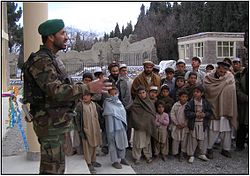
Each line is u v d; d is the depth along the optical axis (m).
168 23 36.88
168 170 4.66
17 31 25.62
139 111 4.94
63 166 2.37
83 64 29.61
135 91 5.34
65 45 2.46
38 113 2.33
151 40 35.69
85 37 37.19
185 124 5.06
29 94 2.34
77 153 4.95
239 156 5.35
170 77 5.73
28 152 4.56
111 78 5.59
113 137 4.59
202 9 33.22
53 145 2.30
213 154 5.46
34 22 4.39
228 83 5.14
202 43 29.61
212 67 6.89
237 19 28.58
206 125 5.05
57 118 2.31
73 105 2.44
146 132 4.92
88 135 4.46
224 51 28.98
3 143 5.95
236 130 5.54
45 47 2.36
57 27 2.36
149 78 5.48
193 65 6.23
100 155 5.30
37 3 4.38
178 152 5.25
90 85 2.25
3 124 7.99
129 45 36.62
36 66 2.23
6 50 16.34
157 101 5.17
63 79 2.35
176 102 5.25
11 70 25.56
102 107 4.98
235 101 5.16
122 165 4.78
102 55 34.97
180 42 33.44
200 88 5.01
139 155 4.96
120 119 4.60
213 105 5.13
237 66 6.00
